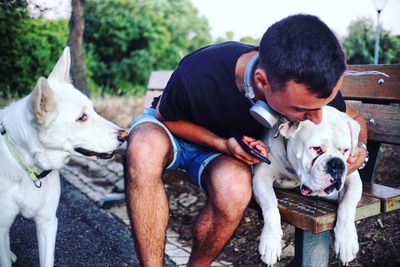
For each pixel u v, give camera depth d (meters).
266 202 1.80
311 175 1.73
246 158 1.88
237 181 1.79
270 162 1.89
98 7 7.82
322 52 1.47
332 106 1.98
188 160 2.20
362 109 2.33
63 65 2.42
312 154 1.75
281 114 1.75
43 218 2.18
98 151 2.21
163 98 2.09
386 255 2.27
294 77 1.48
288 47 1.50
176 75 2.04
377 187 2.00
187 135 2.10
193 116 2.04
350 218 1.64
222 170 1.83
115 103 6.82
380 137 2.21
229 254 2.63
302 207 1.75
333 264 2.33
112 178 4.11
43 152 2.09
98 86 7.85
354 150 1.78
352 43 4.27
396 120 2.14
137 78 7.96
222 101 1.92
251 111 1.76
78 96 2.21
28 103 1.98
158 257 1.91
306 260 1.71
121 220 3.14
